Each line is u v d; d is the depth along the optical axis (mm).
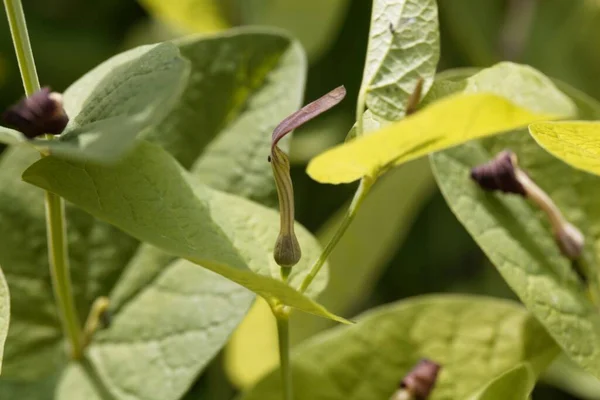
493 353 545
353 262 614
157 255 542
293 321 615
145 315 533
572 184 546
